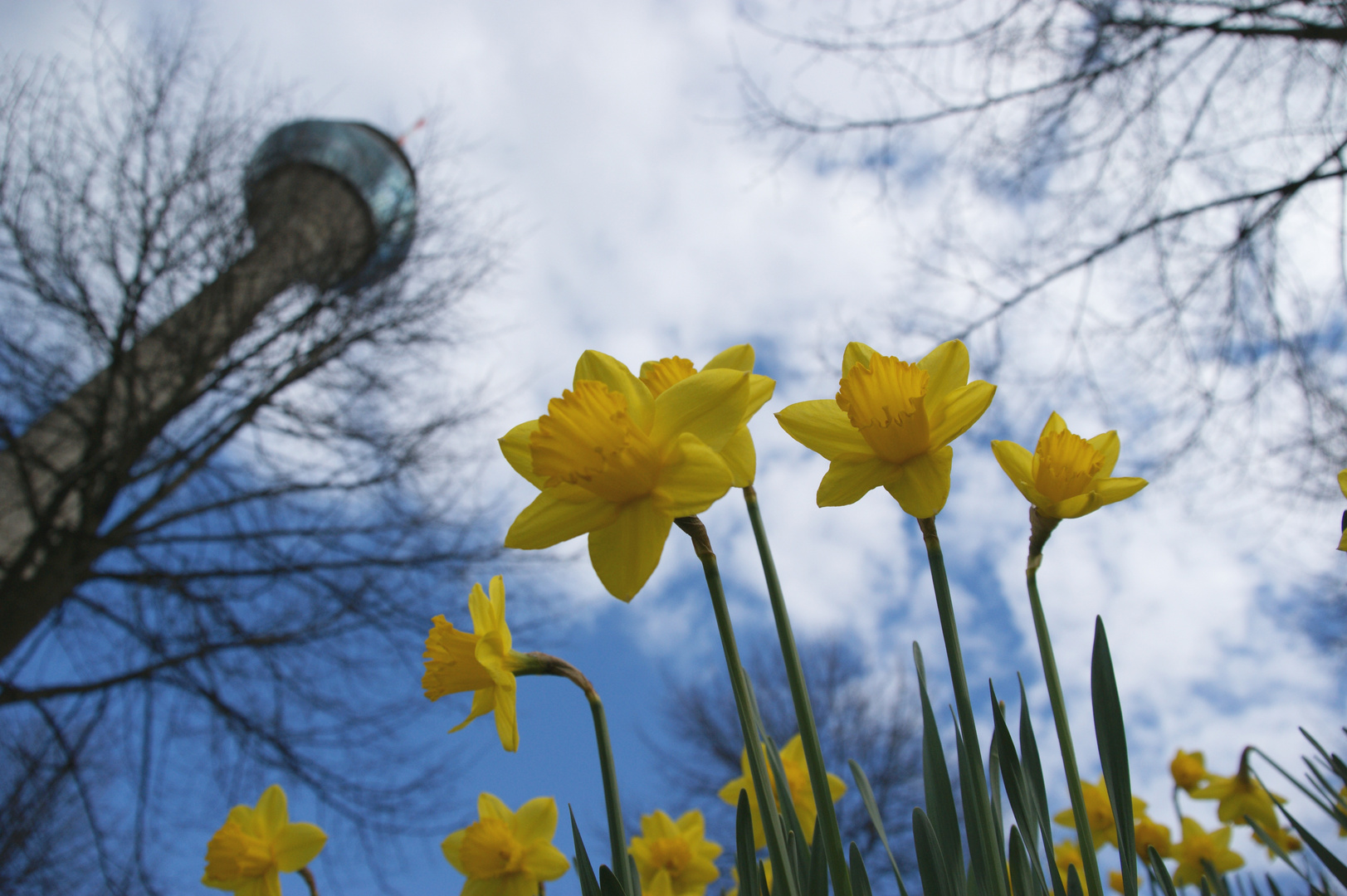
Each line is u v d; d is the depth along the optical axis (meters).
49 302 8.86
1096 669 0.94
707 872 2.12
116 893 7.80
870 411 0.99
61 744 7.94
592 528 0.96
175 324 9.69
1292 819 1.19
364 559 9.70
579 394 0.98
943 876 0.87
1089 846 0.87
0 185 8.44
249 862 1.83
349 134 13.31
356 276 10.92
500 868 1.72
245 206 10.61
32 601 8.41
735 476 0.98
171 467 9.70
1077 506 1.02
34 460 9.05
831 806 0.82
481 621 1.16
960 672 0.89
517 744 1.01
